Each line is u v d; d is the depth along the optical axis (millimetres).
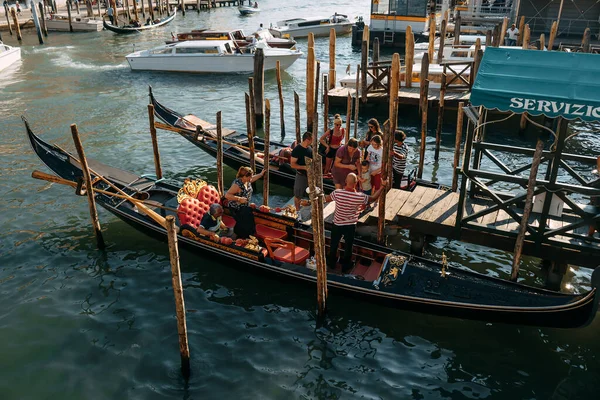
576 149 14406
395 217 8062
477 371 6539
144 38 34219
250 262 7918
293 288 8031
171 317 7441
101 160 13438
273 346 6910
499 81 6930
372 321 7375
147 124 16547
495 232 7441
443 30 21031
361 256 8039
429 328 7266
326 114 13430
